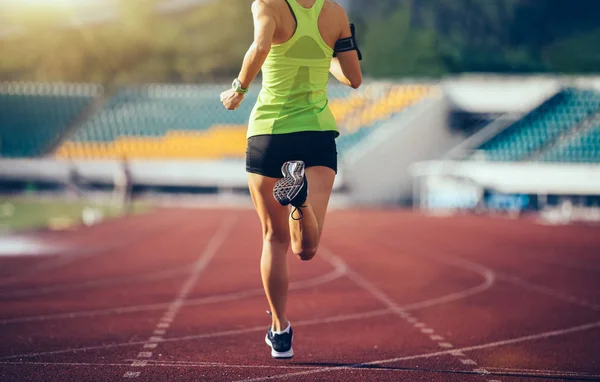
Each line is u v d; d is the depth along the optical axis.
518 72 66.31
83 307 8.69
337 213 38.66
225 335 7.00
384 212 39.97
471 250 18.33
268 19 4.89
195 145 47.66
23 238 19.28
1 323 7.52
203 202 45.75
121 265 13.63
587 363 5.95
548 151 41.84
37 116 50.50
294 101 5.11
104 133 49.12
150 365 5.61
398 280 11.96
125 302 9.16
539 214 39.31
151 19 73.44
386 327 7.62
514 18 77.12
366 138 45.69
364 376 5.34
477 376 5.41
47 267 13.01
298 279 12.00
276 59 5.08
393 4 78.94
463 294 10.36
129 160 45.69
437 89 46.94
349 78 5.42
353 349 6.40
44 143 48.41
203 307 8.84
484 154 42.59
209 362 5.75
